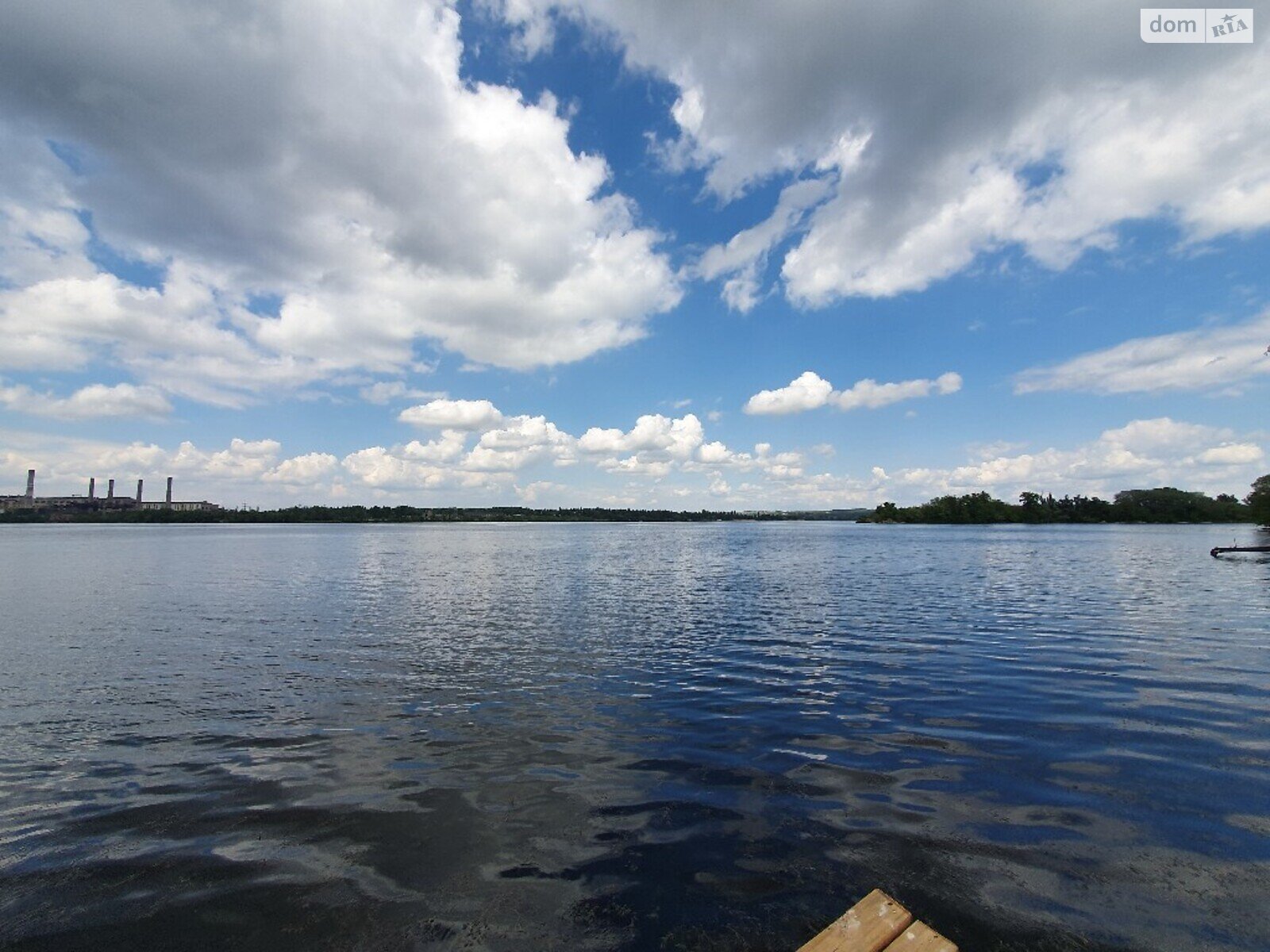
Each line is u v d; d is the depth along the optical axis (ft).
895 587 115.03
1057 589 107.55
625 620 78.69
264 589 116.06
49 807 26.86
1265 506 242.58
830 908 19.17
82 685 47.50
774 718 38.75
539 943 17.72
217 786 28.94
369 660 56.13
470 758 32.40
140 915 19.27
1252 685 44.88
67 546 291.79
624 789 28.25
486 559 205.67
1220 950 17.01
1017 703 41.27
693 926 18.39
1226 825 24.03
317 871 21.59
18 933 18.43
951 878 20.59
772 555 217.15
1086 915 18.56
